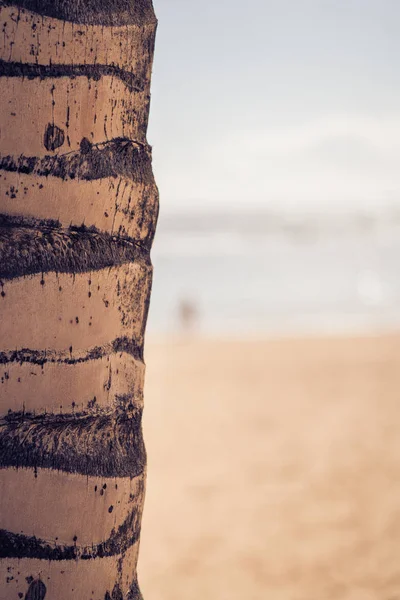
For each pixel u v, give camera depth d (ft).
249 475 24.68
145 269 4.54
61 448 4.08
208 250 294.87
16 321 3.92
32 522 4.02
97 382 4.22
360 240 365.20
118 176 4.25
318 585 14.99
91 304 4.15
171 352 66.03
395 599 14.17
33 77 3.96
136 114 4.48
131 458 4.51
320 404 38.81
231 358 60.75
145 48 4.51
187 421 35.14
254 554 17.01
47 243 4.00
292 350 65.21
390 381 46.14
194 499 21.93
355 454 27.25
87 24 4.08
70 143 4.08
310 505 20.92
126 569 4.52
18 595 4.02
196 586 15.10
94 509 4.22
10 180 3.95
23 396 3.97
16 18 3.92
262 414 36.42
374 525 18.86
